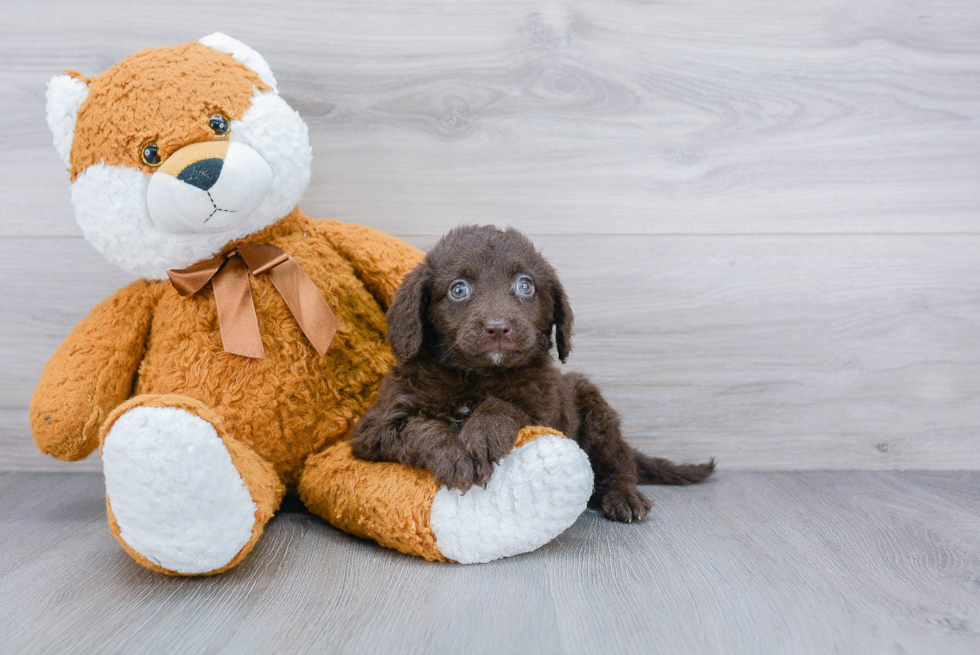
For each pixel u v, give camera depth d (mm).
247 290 1945
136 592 1539
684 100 2496
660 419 2574
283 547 1799
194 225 1797
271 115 1904
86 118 1833
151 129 1781
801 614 1458
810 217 2535
